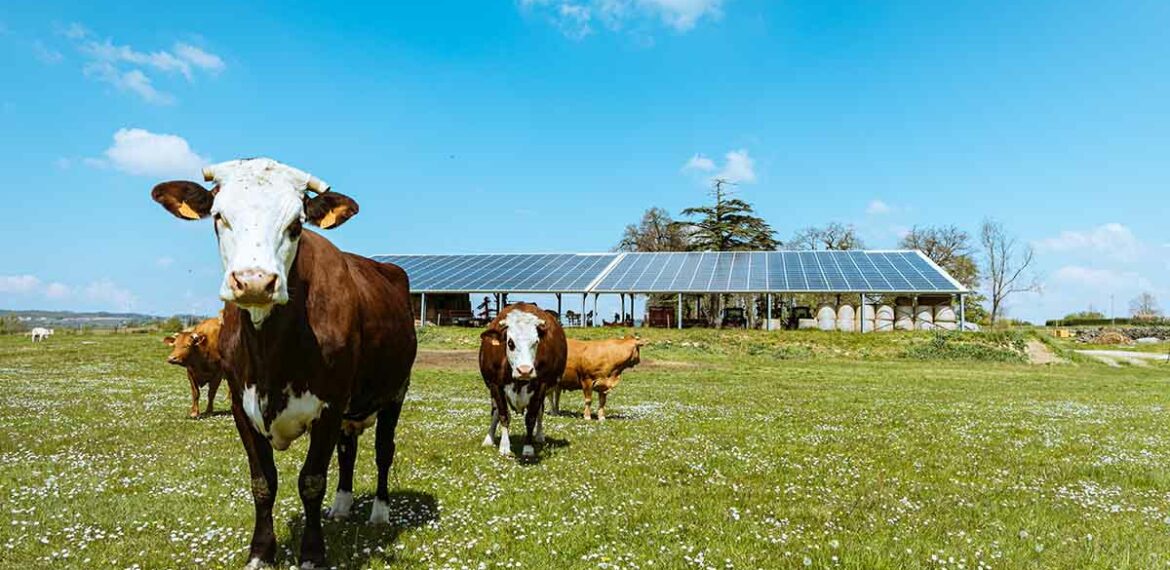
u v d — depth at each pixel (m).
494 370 10.66
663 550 6.21
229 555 5.80
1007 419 16.28
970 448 12.14
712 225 77.25
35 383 21.27
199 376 14.90
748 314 54.97
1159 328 71.00
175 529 6.57
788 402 19.28
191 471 9.07
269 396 5.21
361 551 6.03
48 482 8.16
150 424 13.29
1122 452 12.02
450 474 9.22
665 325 50.44
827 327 47.56
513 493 8.23
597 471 9.62
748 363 35.06
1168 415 17.59
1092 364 38.41
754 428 13.99
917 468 10.29
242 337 5.14
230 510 7.23
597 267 53.25
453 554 6.02
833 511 7.73
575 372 15.07
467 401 18.31
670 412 16.64
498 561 5.89
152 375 24.80
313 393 5.36
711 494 8.41
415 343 7.45
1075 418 16.75
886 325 46.47
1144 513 8.00
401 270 7.77
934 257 83.12
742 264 51.56
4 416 13.90
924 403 19.64
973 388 25.11
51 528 6.54
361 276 6.52
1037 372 33.09
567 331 42.94
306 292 5.33
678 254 56.41
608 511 7.47
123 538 6.29
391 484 8.59
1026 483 9.48
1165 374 34.88
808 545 6.41
